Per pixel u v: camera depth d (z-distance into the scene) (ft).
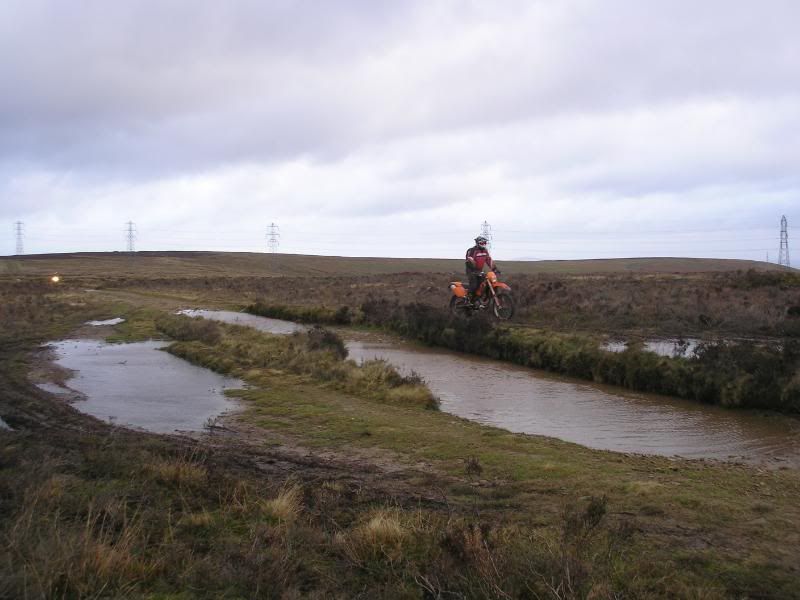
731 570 16.49
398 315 92.27
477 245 71.72
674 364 48.49
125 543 15.96
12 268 390.21
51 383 50.42
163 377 53.52
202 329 78.33
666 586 15.19
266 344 66.95
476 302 71.31
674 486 24.50
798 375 40.88
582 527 17.44
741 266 385.29
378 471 26.94
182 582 14.93
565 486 24.40
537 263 478.59
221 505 20.99
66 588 14.06
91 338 81.92
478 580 14.70
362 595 14.58
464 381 53.72
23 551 15.40
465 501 22.67
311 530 18.53
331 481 25.21
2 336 82.02
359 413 39.14
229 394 45.75
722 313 75.66
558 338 62.03
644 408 43.21
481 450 30.14
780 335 64.80
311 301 135.64
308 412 39.19
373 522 18.33
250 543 17.46
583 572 14.90
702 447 33.01
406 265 490.90
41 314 111.55
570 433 36.29
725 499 22.79
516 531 18.40
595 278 165.58
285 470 27.02
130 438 31.81
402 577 15.71
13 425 35.81
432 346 77.20
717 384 44.34
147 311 112.37
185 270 403.95
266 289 196.54
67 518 18.74
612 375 52.26
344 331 92.89
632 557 17.13
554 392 48.93
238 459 28.71
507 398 46.60
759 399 41.91
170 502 21.06
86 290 201.57
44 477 21.94
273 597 14.53
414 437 32.89
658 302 88.84
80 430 34.45
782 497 23.34
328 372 51.52
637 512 21.25
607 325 74.74
